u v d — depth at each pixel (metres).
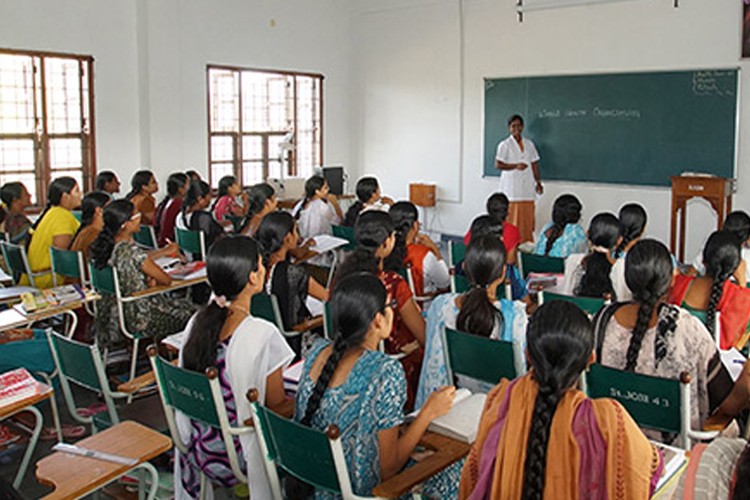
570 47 8.26
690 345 2.20
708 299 2.85
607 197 8.25
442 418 2.03
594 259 3.47
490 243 2.59
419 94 9.61
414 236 4.12
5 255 4.93
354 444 1.89
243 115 8.87
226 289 2.34
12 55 6.77
